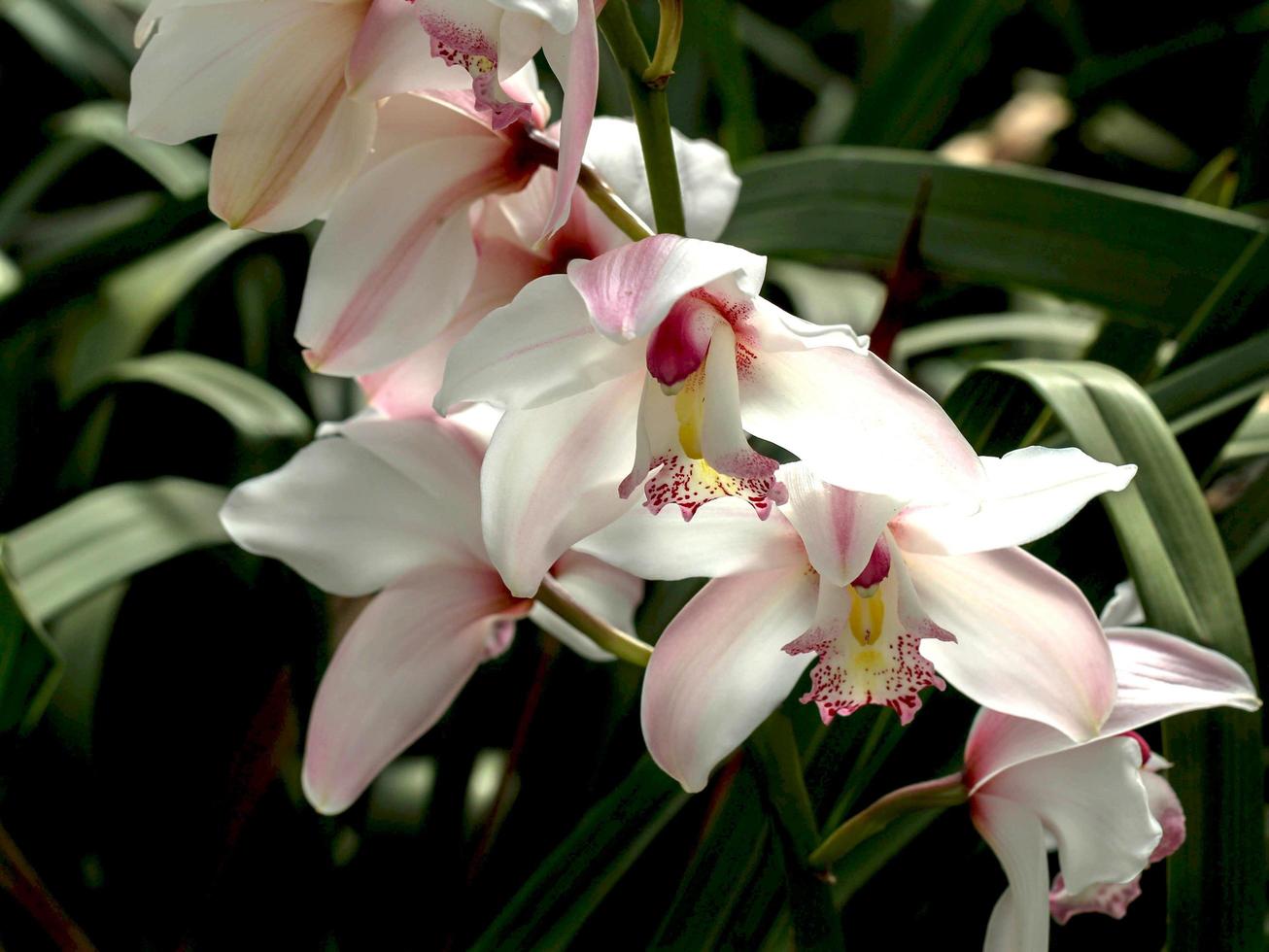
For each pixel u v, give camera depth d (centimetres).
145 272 83
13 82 123
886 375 56
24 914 66
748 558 59
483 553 63
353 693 64
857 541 57
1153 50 117
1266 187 90
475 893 72
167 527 73
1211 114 138
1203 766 60
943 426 55
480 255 61
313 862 73
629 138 62
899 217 74
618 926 67
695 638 60
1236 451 71
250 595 78
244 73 58
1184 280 71
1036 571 58
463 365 55
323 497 63
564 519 58
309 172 59
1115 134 128
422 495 62
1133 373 72
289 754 75
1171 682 59
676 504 58
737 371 57
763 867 64
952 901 68
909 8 122
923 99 89
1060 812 59
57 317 80
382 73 58
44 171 95
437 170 60
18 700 64
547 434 57
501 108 57
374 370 60
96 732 77
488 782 77
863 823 60
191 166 92
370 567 63
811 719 66
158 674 78
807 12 150
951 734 66
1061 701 58
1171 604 60
